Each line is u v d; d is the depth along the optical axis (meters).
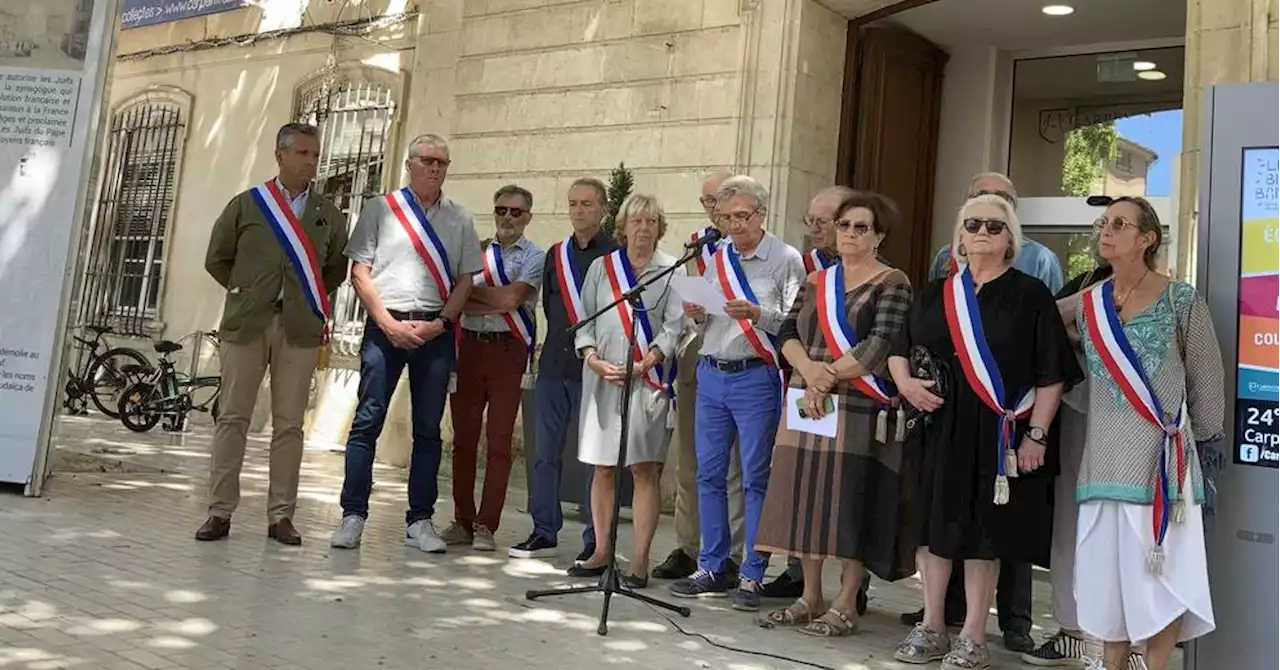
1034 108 7.91
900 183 7.79
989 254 3.63
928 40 7.94
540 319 8.19
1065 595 3.82
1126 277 3.40
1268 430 3.31
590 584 4.57
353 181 10.42
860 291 3.98
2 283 5.43
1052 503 3.59
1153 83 7.48
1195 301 3.26
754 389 4.37
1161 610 3.17
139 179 12.42
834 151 7.64
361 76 10.41
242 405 4.85
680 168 7.81
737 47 7.64
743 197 4.39
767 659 3.60
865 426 3.92
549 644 3.56
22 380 5.41
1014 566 4.05
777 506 4.00
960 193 7.95
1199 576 3.18
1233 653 3.33
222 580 4.01
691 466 5.06
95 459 7.12
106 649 3.04
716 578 4.52
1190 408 3.27
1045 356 3.51
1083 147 7.68
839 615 4.07
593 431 4.68
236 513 5.61
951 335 3.62
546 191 8.53
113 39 5.60
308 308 4.92
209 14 11.86
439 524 5.97
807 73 7.44
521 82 8.80
